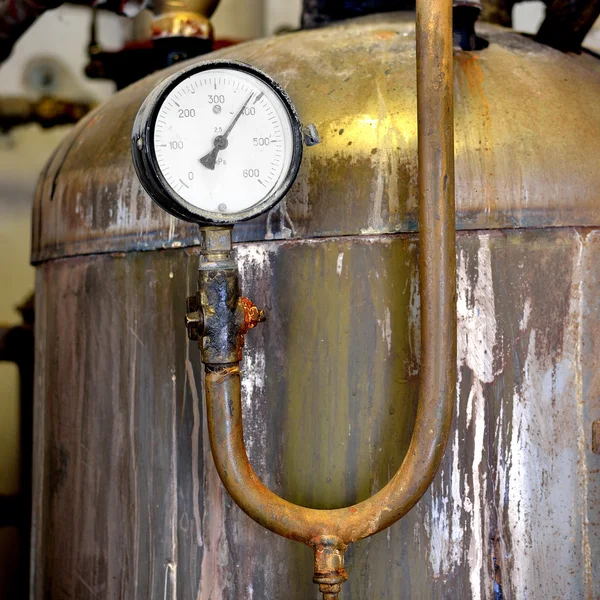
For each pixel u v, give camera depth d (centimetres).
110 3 127
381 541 83
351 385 83
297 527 76
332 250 83
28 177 248
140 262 94
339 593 83
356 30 102
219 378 77
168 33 121
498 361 82
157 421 92
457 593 82
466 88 86
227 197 74
